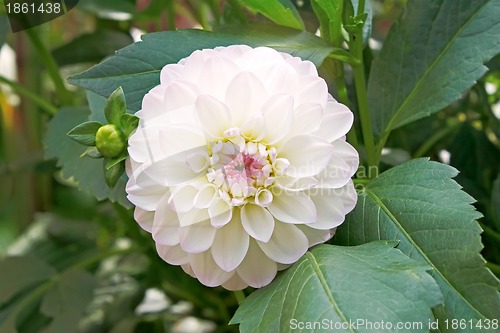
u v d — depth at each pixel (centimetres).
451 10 53
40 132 80
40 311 67
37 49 67
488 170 64
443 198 46
